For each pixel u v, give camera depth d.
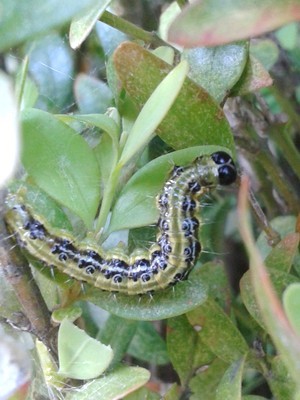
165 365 0.13
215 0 0.06
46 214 0.09
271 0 0.06
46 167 0.08
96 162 0.08
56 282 0.09
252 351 0.09
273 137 0.12
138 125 0.07
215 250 0.13
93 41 0.13
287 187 0.12
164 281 0.09
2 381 0.07
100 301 0.09
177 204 0.09
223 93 0.09
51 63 0.13
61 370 0.07
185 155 0.08
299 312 0.06
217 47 0.09
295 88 0.14
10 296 0.08
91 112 0.11
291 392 0.08
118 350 0.10
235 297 0.13
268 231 0.10
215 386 0.09
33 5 0.05
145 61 0.08
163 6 0.13
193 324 0.09
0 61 0.11
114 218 0.08
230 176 0.09
